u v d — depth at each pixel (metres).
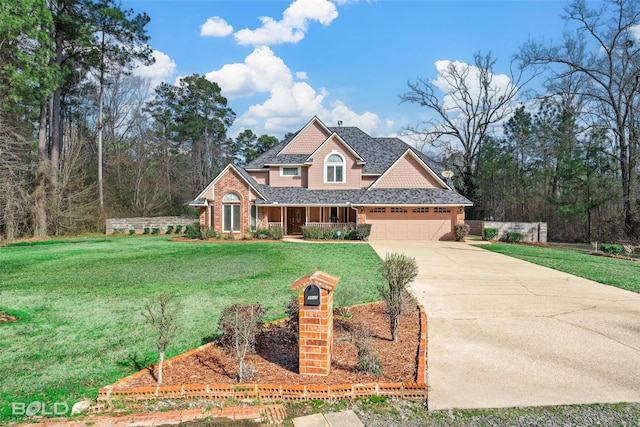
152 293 11.17
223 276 13.70
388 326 7.85
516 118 41.19
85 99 44.22
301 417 4.60
